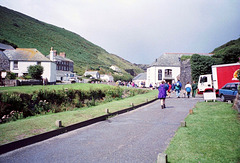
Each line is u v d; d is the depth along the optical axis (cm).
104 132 673
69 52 14700
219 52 3778
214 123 678
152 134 624
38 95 1087
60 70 8244
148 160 420
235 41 6019
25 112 980
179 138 530
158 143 533
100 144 538
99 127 757
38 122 754
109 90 1870
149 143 535
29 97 1038
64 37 17588
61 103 1228
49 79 4150
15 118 870
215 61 3148
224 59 3253
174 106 1282
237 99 903
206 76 1994
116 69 15450
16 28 12975
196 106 1148
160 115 969
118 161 418
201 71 3020
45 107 1083
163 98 1191
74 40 18638
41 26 16725
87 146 524
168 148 459
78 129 732
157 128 702
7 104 902
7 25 12575
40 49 11650
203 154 412
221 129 595
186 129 619
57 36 16638
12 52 4197
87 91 1499
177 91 1909
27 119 836
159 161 365
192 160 384
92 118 851
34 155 464
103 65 15662
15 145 517
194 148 449
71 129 722
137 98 1833
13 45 8912
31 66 3394
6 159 440
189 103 1420
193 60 3097
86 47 18938
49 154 469
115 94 1908
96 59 16900
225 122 682
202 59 3036
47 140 594
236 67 1562
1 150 482
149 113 1052
